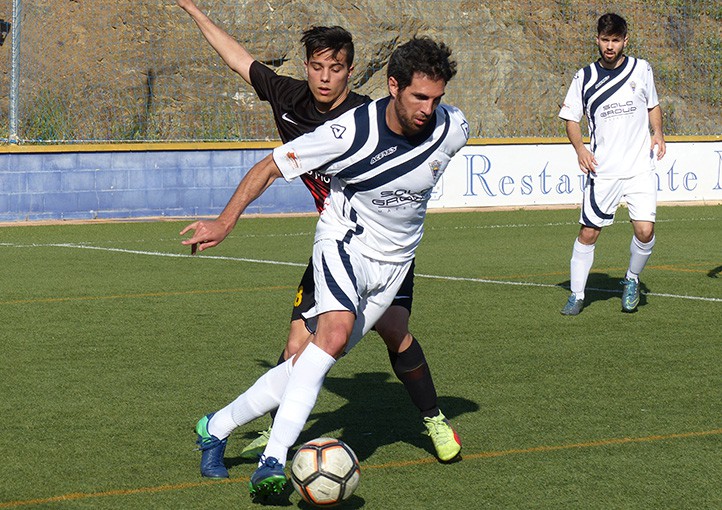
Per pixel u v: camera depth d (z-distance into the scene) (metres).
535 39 51.94
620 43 19.70
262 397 10.09
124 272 25.27
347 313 9.73
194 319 19.12
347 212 9.98
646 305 20.72
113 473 10.45
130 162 39.16
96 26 43.97
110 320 19.02
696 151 45.59
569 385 14.25
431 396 10.85
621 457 11.03
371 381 14.49
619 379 14.58
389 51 47.34
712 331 18.02
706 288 22.89
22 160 37.66
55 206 38.38
